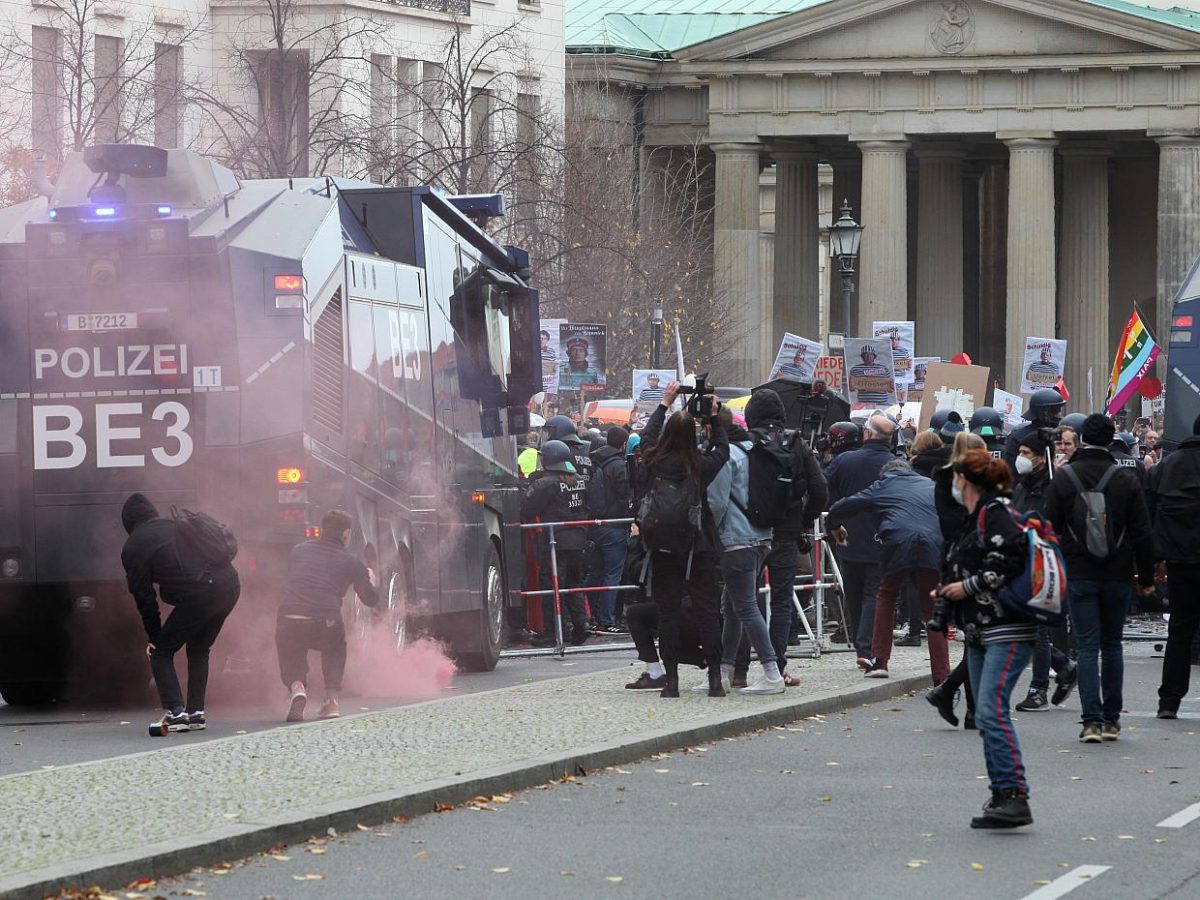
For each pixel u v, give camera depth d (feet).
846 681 152.46
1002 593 95.81
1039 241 591.78
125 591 142.82
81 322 141.69
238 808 94.27
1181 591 138.62
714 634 140.46
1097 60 582.35
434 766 107.45
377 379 153.48
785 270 637.71
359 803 95.61
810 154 635.66
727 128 609.42
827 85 602.85
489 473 182.70
